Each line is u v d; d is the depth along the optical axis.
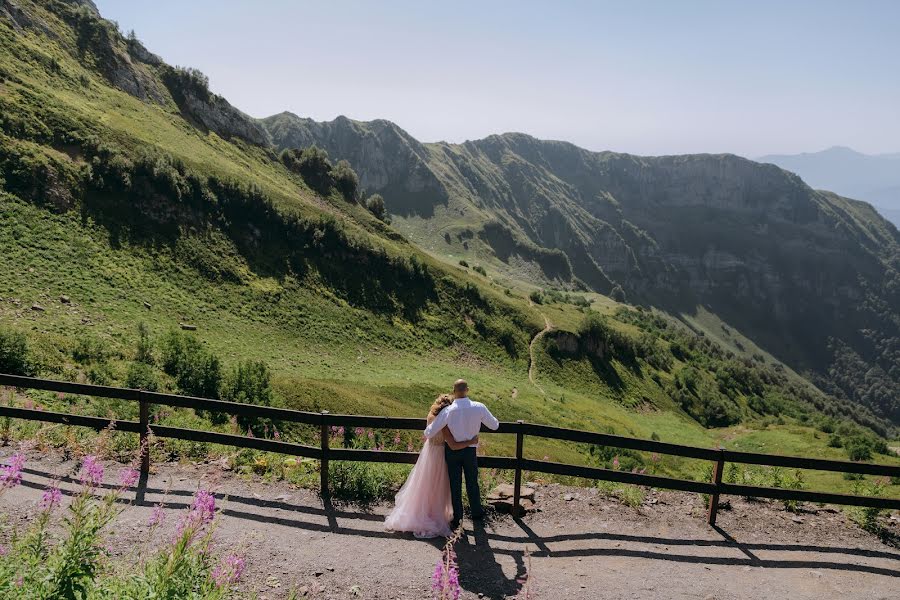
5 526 7.38
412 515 8.58
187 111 121.00
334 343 75.50
